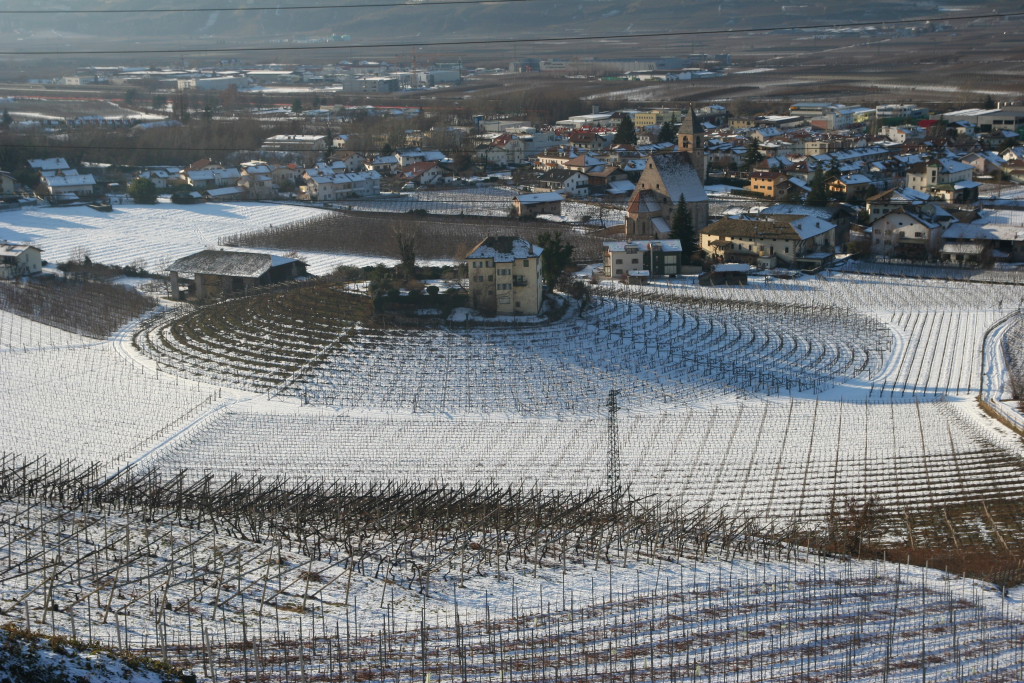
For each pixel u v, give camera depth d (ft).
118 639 384.88
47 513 528.63
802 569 489.67
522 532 522.47
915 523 549.13
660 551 508.53
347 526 516.32
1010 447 641.40
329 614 428.97
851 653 403.34
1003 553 511.40
